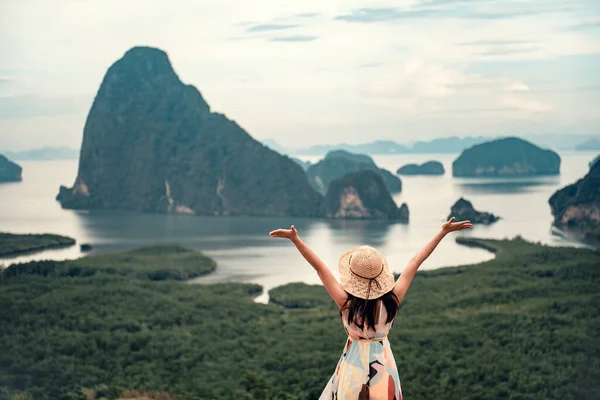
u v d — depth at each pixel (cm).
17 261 16338
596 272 11281
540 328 6675
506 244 17938
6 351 5738
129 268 13975
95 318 7719
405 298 9831
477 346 6019
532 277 11525
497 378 4847
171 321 7931
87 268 13000
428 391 4494
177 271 14475
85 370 5128
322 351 5847
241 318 8544
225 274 15262
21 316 7688
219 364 5422
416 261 537
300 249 534
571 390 4500
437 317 7812
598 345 5791
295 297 10969
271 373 4975
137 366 5388
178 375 5009
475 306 8781
